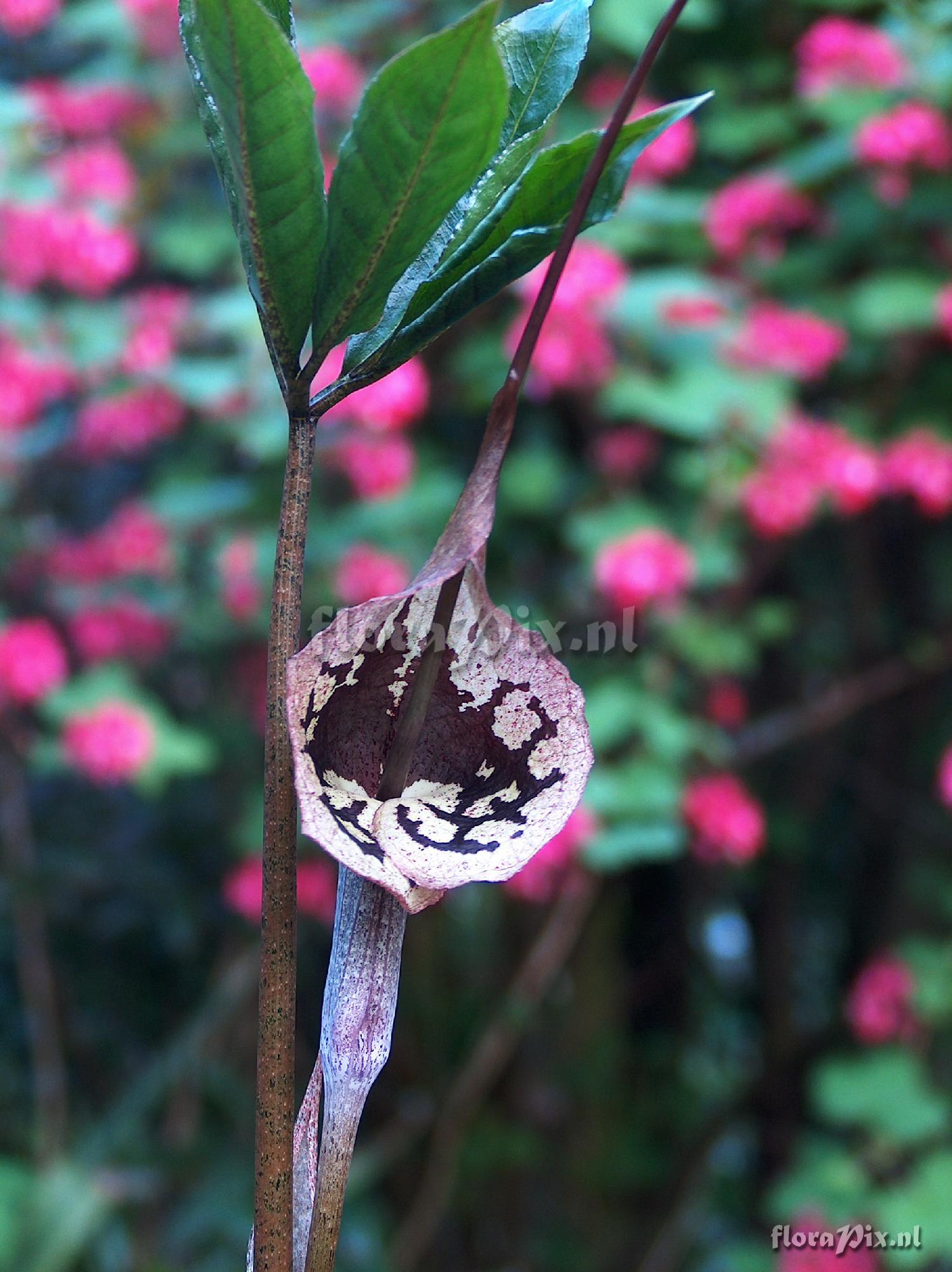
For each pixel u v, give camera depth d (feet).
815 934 9.50
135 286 6.95
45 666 5.45
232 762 6.87
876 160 5.89
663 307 6.00
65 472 6.84
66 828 7.36
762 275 6.66
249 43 1.49
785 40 7.00
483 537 1.59
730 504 6.16
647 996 9.19
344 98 6.07
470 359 6.15
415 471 6.39
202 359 6.45
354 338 1.69
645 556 5.51
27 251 5.69
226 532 6.16
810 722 7.04
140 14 6.12
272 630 1.63
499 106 1.53
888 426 6.67
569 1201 8.50
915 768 8.46
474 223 1.71
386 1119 8.13
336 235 1.58
